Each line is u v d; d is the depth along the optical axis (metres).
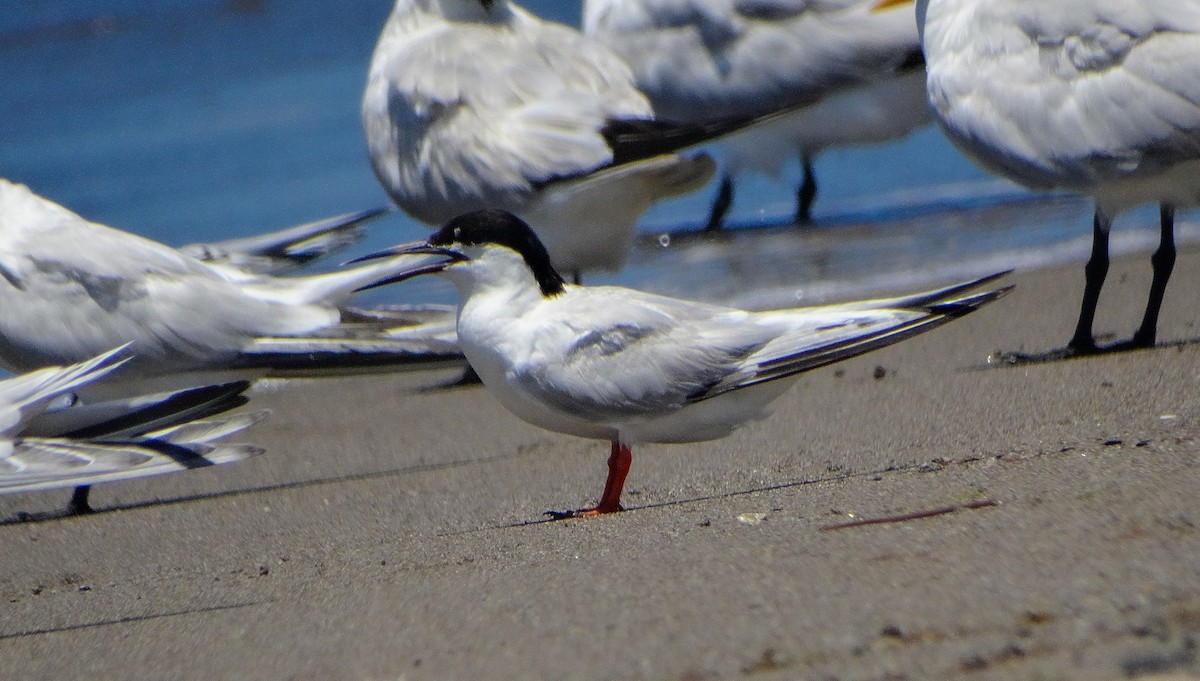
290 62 29.86
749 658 5.79
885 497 8.22
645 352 9.31
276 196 22.28
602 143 14.02
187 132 25.47
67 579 9.27
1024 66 12.42
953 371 12.16
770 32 18.91
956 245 18.03
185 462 8.00
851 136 19.41
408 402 14.14
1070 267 16.45
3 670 7.05
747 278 17.39
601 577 7.07
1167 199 12.24
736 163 19.73
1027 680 5.32
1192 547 6.52
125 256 12.44
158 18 33.91
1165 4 11.99
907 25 18.88
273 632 6.99
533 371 9.41
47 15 34.88
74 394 9.42
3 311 12.24
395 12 15.30
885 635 5.84
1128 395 10.54
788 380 9.56
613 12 19.34
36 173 23.88
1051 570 6.39
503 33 14.83
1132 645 5.50
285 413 14.00
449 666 6.12
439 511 10.01
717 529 7.91
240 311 12.49
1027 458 8.88
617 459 9.45
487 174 14.06
